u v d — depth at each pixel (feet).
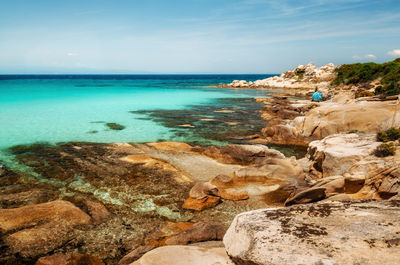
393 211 12.91
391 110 61.52
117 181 44.09
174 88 280.31
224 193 39.52
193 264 14.83
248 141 73.46
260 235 12.51
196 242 26.03
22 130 79.10
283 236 12.10
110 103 145.48
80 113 110.93
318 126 69.77
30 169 48.78
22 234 27.40
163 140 72.13
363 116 63.46
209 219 33.73
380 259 9.85
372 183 35.96
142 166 50.44
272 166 45.42
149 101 158.81
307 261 10.38
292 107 115.65
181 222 32.53
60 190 40.60
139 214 34.32
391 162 36.32
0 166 50.14
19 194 38.65
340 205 14.28
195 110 125.90
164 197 39.06
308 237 11.73
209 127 89.35
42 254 25.52
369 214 12.85
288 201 35.22
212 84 368.68
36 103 137.69
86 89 249.14
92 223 30.96
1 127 82.17
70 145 64.69
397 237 10.80
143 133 79.25
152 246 25.79
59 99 158.40
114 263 25.13
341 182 37.63
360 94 110.22
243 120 102.42
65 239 27.78
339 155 44.27
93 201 37.40
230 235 14.76
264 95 203.82
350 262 9.95
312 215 13.48
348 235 11.40
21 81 385.70
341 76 213.66
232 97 187.83
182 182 44.09
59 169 48.85
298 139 72.23
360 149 45.60
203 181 44.75
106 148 62.08
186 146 63.98
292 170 45.39
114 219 32.68
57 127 84.17
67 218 30.45
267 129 77.05
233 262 14.29
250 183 43.11
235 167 51.29
